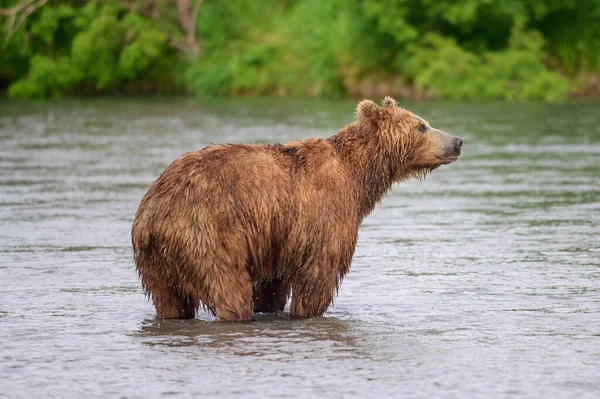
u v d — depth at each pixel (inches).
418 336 729.6
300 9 4033.0
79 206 1375.5
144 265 751.7
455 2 3673.7
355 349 692.1
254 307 815.1
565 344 707.4
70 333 736.3
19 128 2566.4
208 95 3944.4
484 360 666.2
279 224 754.8
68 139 2274.9
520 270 972.6
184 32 4055.1
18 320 776.3
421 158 817.5
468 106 3250.5
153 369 644.1
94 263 1006.4
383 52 3799.2
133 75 3969.0
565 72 3902.6
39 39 4028.1
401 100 3604.8
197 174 735.1
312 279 770.2
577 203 1409.9
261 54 3954.2
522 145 2137.1
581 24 3912.4
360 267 993.5
